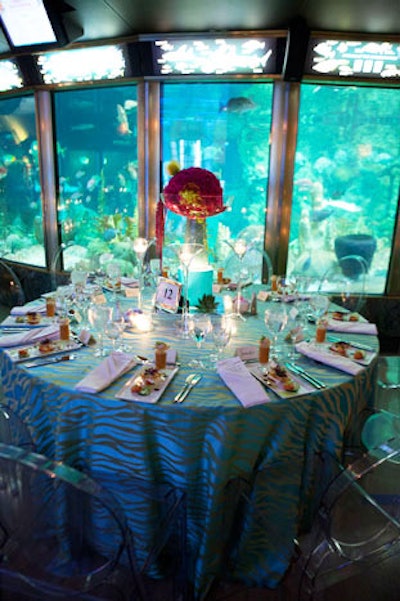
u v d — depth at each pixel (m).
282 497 1.54
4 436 1.88
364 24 3.13
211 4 2.91
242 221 4.10
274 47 3.40
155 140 3.92
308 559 1.36
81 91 4.09
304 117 3.71
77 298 2.24
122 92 3.93
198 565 1.46
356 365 1.67
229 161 3.96
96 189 4.34
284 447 1.46
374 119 3.73
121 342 1.89
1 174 4.77
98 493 0.99
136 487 1.42
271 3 2.89
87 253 4.57
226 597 1.52
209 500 1.41
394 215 3.95
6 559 1.22
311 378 1.58
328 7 2.91
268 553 1.56
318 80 3.53
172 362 1.67
